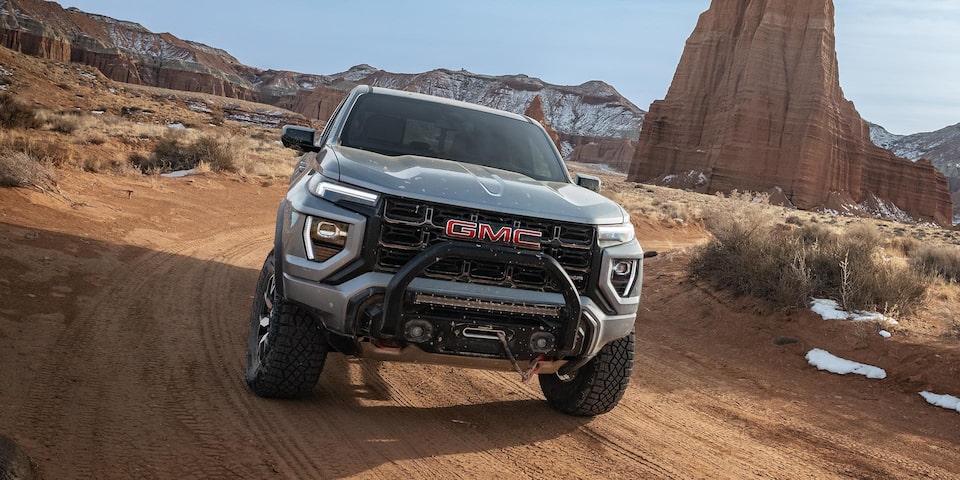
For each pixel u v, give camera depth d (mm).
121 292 7062
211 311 6934
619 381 4832
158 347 5453
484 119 5805
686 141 143000
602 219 4289
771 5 129625
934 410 6457
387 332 3816
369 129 5281
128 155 21688
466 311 3922
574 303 4027
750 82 125312
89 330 5609
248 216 15273
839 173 126312
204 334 6043
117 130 32875
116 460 3340
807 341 8391
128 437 3637
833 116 125625
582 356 4297
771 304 9500
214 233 12391
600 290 4242
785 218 34688
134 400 4219
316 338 4281
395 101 5664
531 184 4602
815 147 120500
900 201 139250
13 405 3826
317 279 3957
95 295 6734
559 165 5633
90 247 8703
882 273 9727
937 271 13359
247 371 4738
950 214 143500
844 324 8547
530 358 4074
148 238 10414
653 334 9141
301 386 4402
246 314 7027
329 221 3979
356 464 3754
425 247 3924
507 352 4020
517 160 5422
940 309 9859
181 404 4258
